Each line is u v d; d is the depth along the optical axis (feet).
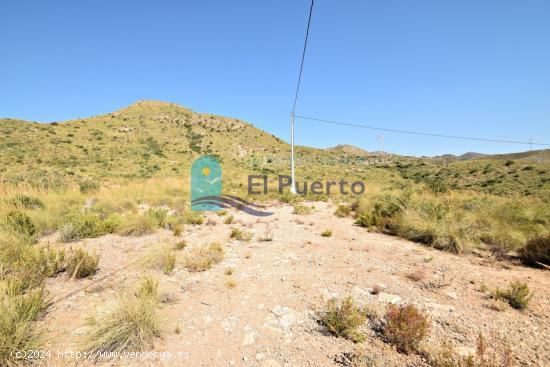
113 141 228.84
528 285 14.39
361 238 24.40
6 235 17.79
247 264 17.71
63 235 21.68
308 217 34.55
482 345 8.58
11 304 10.13
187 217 30.40
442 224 23.57
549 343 9.46
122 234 23.76
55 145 176.76
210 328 10.79
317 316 11.61
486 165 205.36
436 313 11.65
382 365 8.61
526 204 33.86
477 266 17.63
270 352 9.41
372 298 13.06
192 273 16.08
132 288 13.47
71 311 11.53
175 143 265.13
